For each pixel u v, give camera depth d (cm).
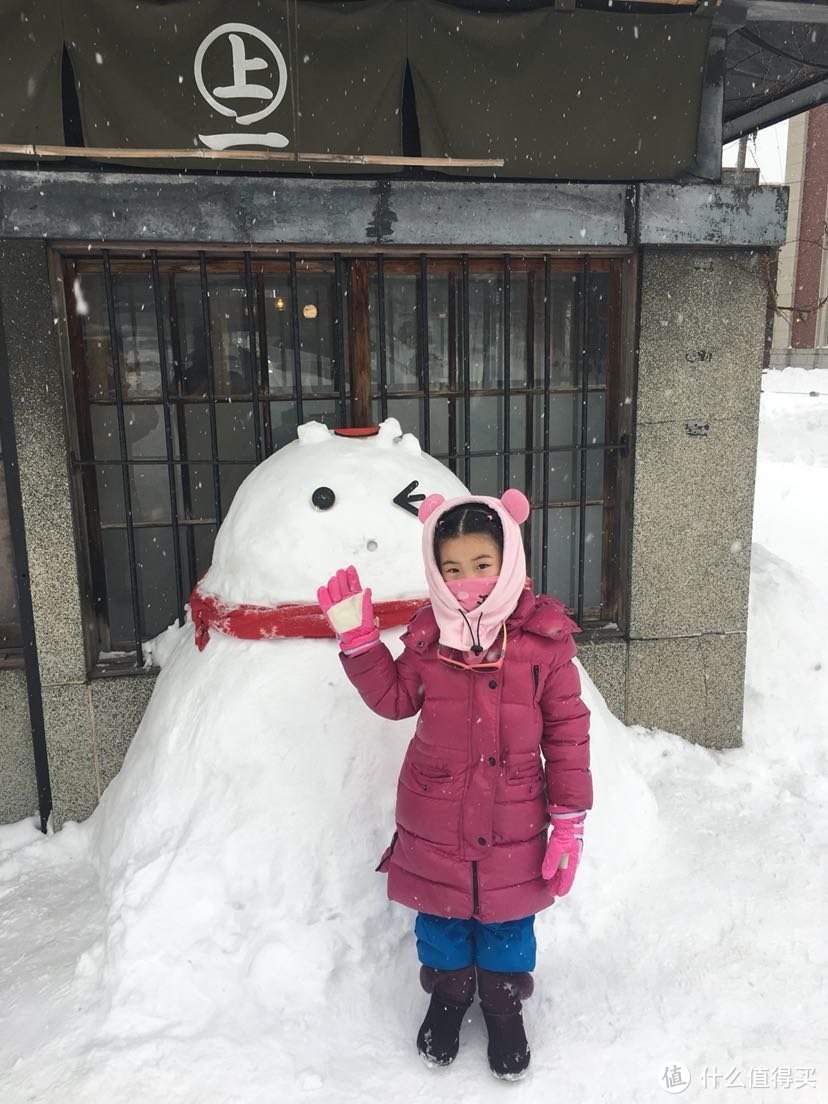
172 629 372
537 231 353
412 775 227
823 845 332
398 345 389
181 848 281
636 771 351
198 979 255
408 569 298
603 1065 235
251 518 307
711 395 386
